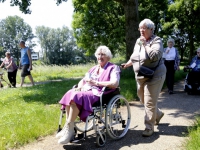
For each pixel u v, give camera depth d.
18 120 4.59
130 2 11.55
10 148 3.60
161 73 3.94
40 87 9.04
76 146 3.71
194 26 29.02
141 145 3.67
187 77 7.63
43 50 90.44
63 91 7.91
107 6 27.19
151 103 3.98
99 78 3.86
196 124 4.14
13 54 86.56
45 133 4.14
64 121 4.69
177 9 28.34
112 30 28.86
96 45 31.48
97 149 3.58
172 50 7.68
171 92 7.71
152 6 28.45
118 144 3.75
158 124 4.59
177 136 3.95
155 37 3.85
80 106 3.46
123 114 5.38
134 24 11.62
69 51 89.69
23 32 88.81
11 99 6.75
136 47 4.07
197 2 26.94
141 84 4.12
